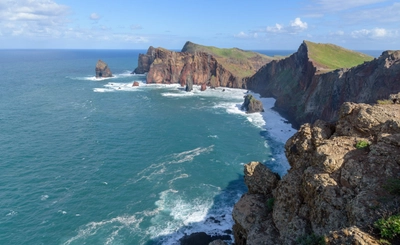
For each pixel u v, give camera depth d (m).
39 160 62.16
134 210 45.72
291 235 20.22
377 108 22.78
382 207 15.16
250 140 80.69
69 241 38.69
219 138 80.81
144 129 86.62
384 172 17.81
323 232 18.17
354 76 81.75
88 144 72.50
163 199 48.91
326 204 18.88
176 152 69.06
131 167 60.28
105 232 40.59
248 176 31.27
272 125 97.19
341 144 21.80
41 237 39.28
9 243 38.09
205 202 48.38
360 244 12.97
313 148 24.97
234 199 49.47
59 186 51.91
